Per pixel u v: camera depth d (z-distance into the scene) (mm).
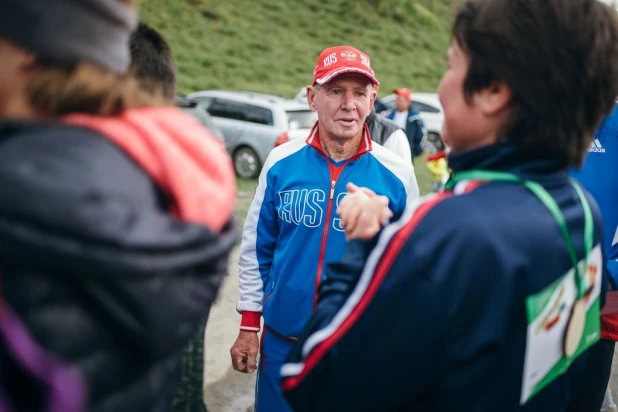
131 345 644
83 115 719
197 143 781
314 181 2109
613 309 1449
